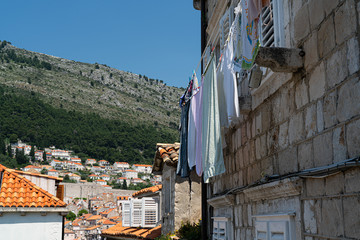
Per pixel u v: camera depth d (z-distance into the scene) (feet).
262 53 16.08
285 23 18.06
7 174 37.40
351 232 12.32
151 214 61.21
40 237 33.99
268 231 18.45
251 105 22.72
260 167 21.39
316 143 15.14
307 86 15.93
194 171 46.55
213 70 23.15
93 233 319.47
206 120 24.23
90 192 538.06
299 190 15.83
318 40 15.02
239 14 20.62
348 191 12.57
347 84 13.01
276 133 19.21
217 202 28.91
